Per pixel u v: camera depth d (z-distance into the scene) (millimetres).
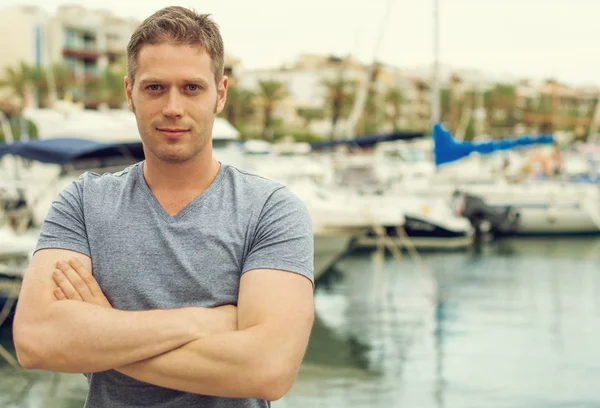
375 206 15375
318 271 14391
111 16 77938
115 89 56594
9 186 13461
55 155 12320
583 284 15477
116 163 14391
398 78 95875
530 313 12539
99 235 2031
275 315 1950
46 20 66750
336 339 10703
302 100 86688
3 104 53781
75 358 1911
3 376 8672
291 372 1945
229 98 58188
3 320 10102
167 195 2055
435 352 9953
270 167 20828
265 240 2031
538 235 23312
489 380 8680
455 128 70812
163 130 1990
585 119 93125
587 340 10570
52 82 49031
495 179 24266
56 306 1950
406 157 30500
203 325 1924
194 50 2004
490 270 17422
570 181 26750
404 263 18297
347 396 8078
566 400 7922
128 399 1981
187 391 1921
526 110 89562
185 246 1998
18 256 9984
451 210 21984
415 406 7734
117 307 1989
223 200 2059
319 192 15125
